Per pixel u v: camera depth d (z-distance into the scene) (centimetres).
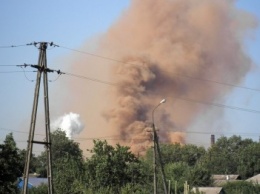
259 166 10169
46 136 2639
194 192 6097
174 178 7431
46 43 2702
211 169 11012
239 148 12088
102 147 4759
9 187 3744
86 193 4456
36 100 2611
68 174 4772
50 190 2600
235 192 7019
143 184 4909
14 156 3688
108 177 4581
